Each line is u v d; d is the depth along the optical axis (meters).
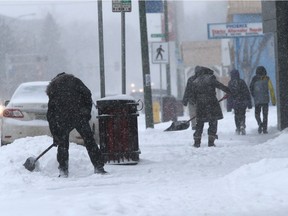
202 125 29.67
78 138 26.86
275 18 36.38
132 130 23.69
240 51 87.88
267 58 86.00
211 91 29.55
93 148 21.00
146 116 41.34
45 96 28.20
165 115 58.44
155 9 47.34
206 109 29.52
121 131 23.55
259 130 37.34
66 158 20.69
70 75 21.09
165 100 58.47
